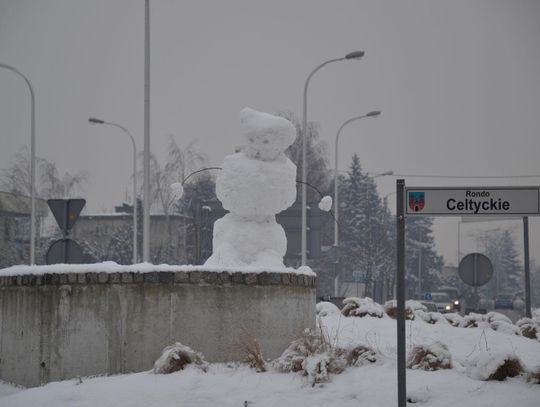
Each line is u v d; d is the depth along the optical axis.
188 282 13.28
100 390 11.38
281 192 15.88
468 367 12.15
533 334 21.09
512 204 8.64
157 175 64.19
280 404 10.67
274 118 15.93
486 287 143.12
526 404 10.19
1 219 64.19
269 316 13.65
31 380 13.52
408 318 21.09
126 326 13.12
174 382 11.47
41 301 13.41
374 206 94.44
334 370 11.91
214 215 42.25
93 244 69.12
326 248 66.50
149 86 23.45
